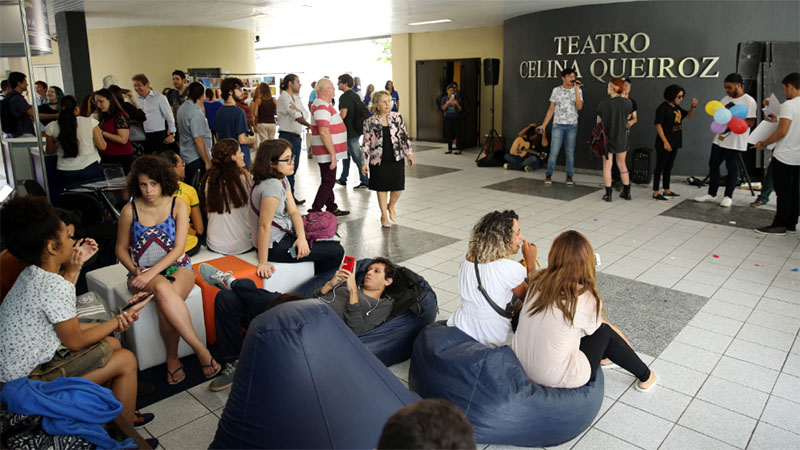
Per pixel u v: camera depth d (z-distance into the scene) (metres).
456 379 2.63
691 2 8.26
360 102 8.23
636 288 4.49
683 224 6.34
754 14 8.05
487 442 2.56
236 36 13.50
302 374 1.83
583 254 2.57
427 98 14.15
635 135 8.92
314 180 9.44
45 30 4.28
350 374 1.88
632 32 8.68
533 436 2.55
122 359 2.53
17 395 2.03
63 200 4.87
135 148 7.45
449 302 4.24
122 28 12.53
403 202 7.64
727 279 4.66
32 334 2.20
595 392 2.68
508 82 10.76
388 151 6.07
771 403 2.94
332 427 1.77
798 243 5.59
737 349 3.51
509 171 10.07
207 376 3.18
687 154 8.69
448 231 6.16
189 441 2.65
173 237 3.23
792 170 5.68
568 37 9.30
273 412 1.83
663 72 8.57
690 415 2.84
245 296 3.17
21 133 7.29
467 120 13.16
